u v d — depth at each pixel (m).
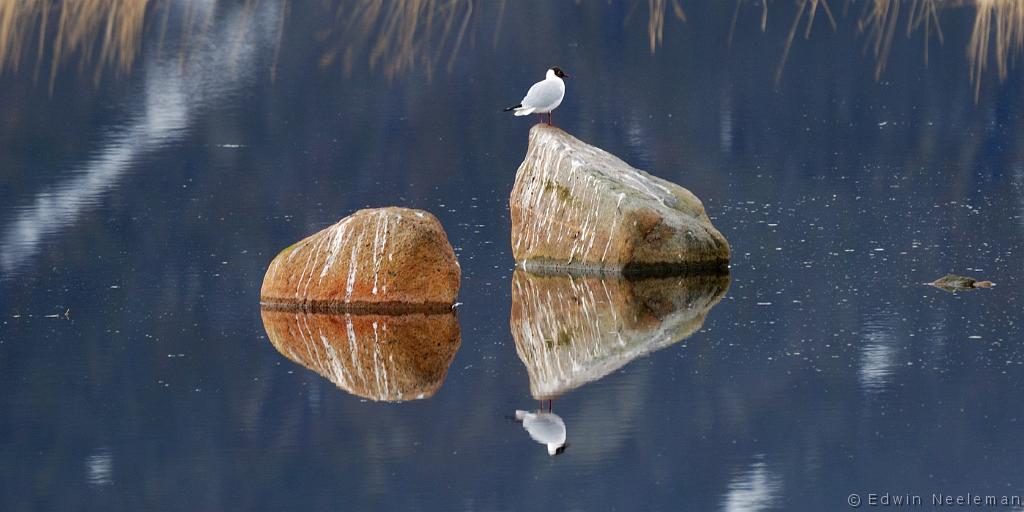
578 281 17.86
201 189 23.22
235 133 27.23
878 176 23.45
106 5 30.78
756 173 23.89
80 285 17.92
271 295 16.88
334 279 16.61
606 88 30.59
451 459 12.30
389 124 27.92
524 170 18.92
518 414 13.16
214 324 16.17
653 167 24.44
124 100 29.42
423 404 13.52
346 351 15.08
